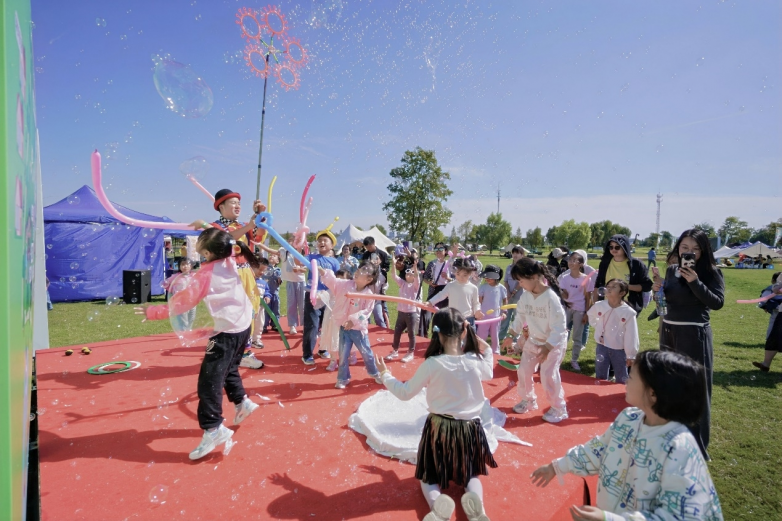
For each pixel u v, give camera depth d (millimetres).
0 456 756
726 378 4949
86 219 10422
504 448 2467
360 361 4414
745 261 29203
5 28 736
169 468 2186
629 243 4238
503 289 4949
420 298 5953
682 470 1227
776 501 2484
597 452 1519
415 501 1937
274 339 5281
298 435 2584
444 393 1904
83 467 2180
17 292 864
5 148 730
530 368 3002
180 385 3479
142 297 10203
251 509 1854
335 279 3482
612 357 3699
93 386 3430
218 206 3305
